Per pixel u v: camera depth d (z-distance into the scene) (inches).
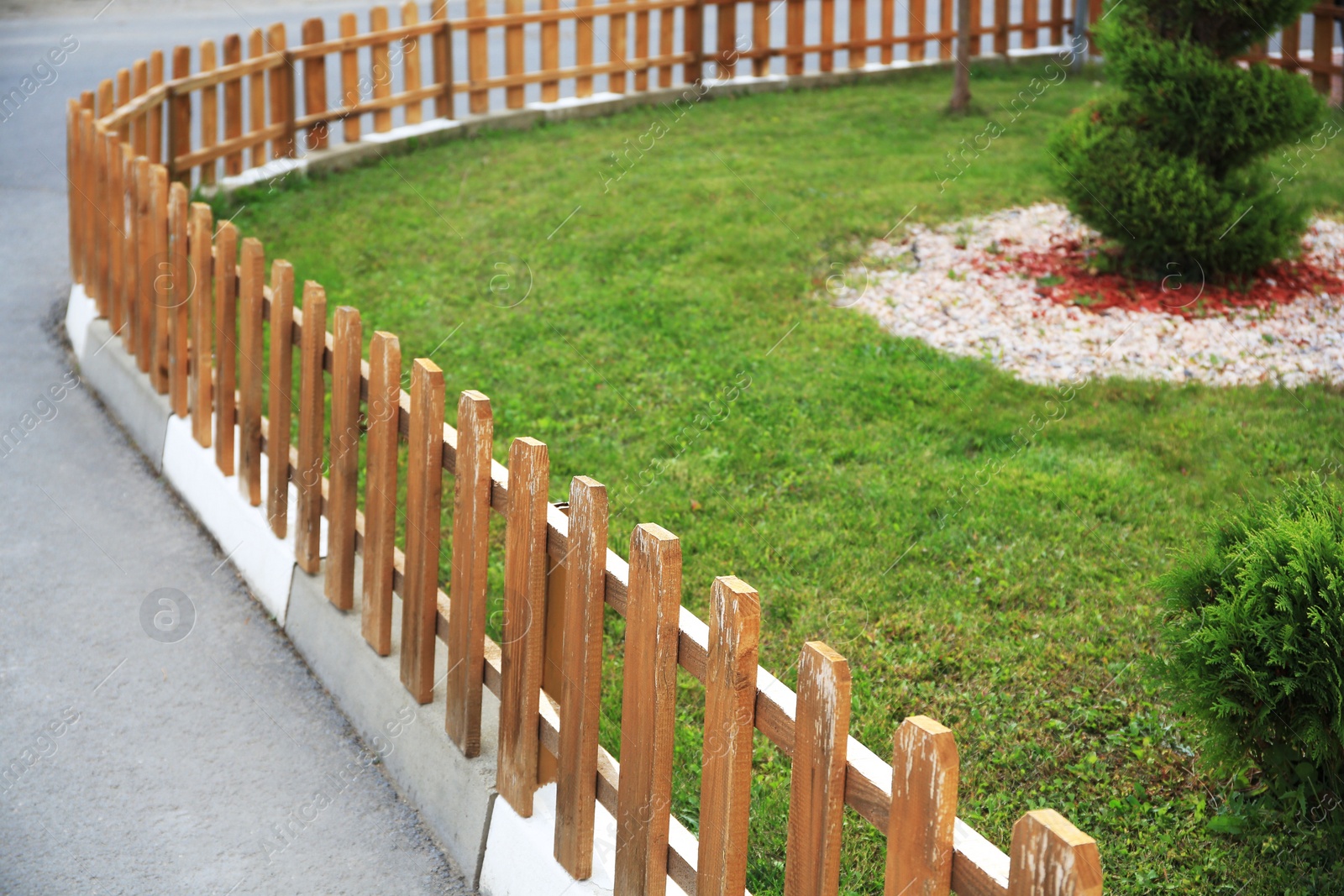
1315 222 406.9
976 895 87.8
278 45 453.4
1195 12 337.7
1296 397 280.4
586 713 127.6
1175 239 343.6
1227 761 151.6
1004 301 341.7
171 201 235.1
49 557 221.8
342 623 182.5
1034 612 199.5
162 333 252.2
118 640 197.6
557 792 135.9
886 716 174.2
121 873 148.1
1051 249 381.1
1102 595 202.7
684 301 336.8
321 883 147.9
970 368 298.4
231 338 219.5
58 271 359.6
